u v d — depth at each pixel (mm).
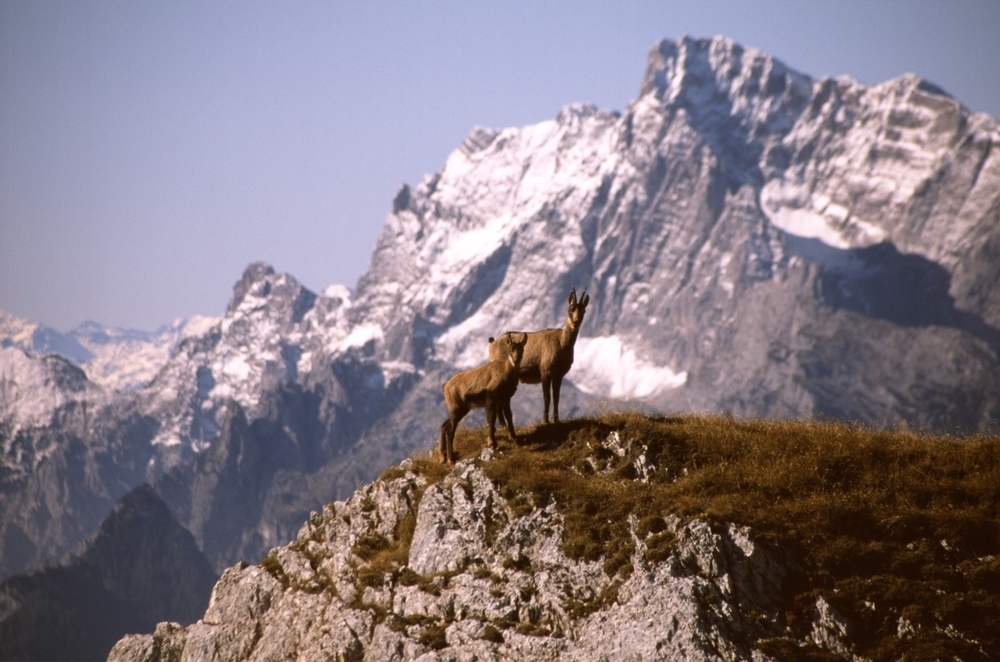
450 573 105688
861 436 114312
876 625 92625
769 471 106938
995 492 102750
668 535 97688
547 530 103875
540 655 95062
